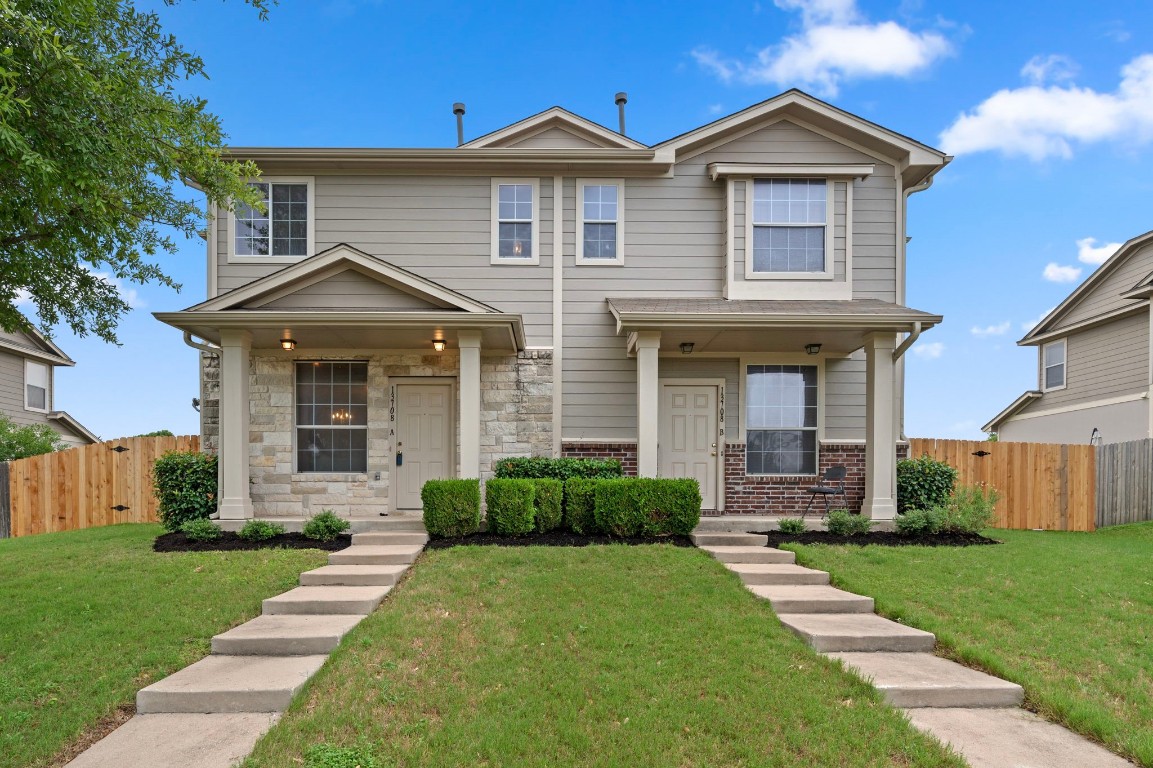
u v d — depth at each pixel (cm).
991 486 1166
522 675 420
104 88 512
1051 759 337
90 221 576
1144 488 1202
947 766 325
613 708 379
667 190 1061
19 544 884
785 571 650
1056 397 1770
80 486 1170
